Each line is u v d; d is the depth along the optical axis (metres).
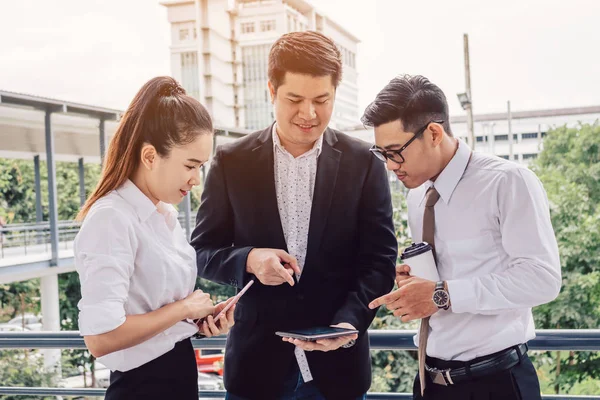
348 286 1.77
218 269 1.71
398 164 1.60
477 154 1.60
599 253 11.59
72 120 17.38
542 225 1.49
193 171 1.43
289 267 1.65
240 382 1.77
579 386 9.55
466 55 15.20
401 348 1.97
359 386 1.76
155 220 1.44
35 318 20.34
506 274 1.49
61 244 18.81
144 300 1.41
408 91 1.55
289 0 61.84
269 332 1.75
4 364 11.27
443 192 1.58
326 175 1.72
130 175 1.43
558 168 15.65
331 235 1.72
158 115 1.38
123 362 1.39
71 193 26.92
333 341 1.50
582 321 11.33
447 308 1.50
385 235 1.75
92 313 1.27
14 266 14.43
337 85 1.63
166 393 1.44
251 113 63.94
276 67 1.59
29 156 18.39
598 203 12.40
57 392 2.25
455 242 1.58
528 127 33.22
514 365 1.55
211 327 1.50
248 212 1.75
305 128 1.63
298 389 1.79
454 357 1.58
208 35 63.62
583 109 32.81
